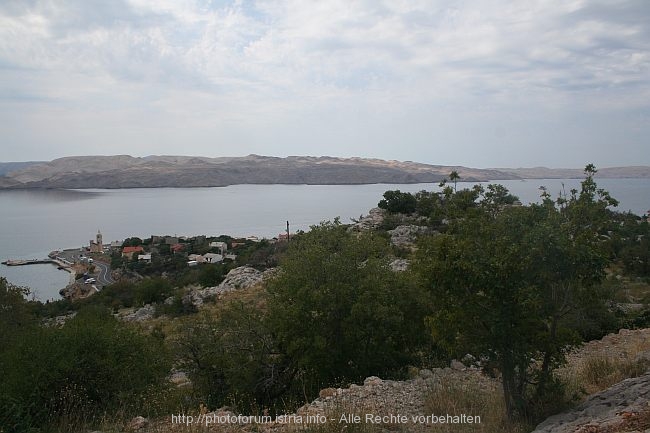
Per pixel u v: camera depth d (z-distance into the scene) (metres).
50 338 10.03
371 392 9.62
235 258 91.62
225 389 15.16
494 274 6.85
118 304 64.19
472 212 7.71
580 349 13.51
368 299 14.36
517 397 7.40
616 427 5.76
